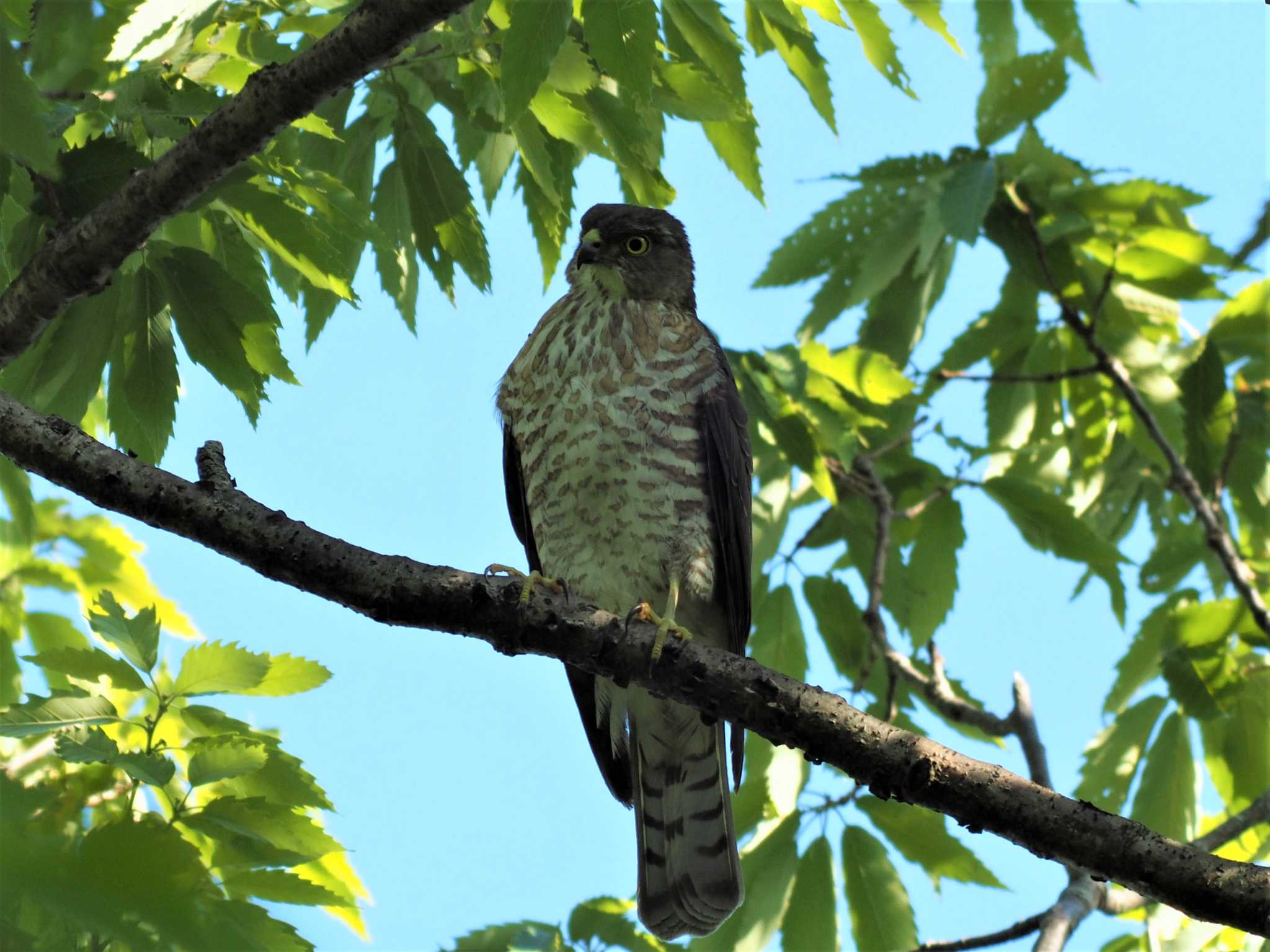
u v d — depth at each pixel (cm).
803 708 595
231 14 756
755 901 897
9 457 616
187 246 713
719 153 768
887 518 1082
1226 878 514
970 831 565
